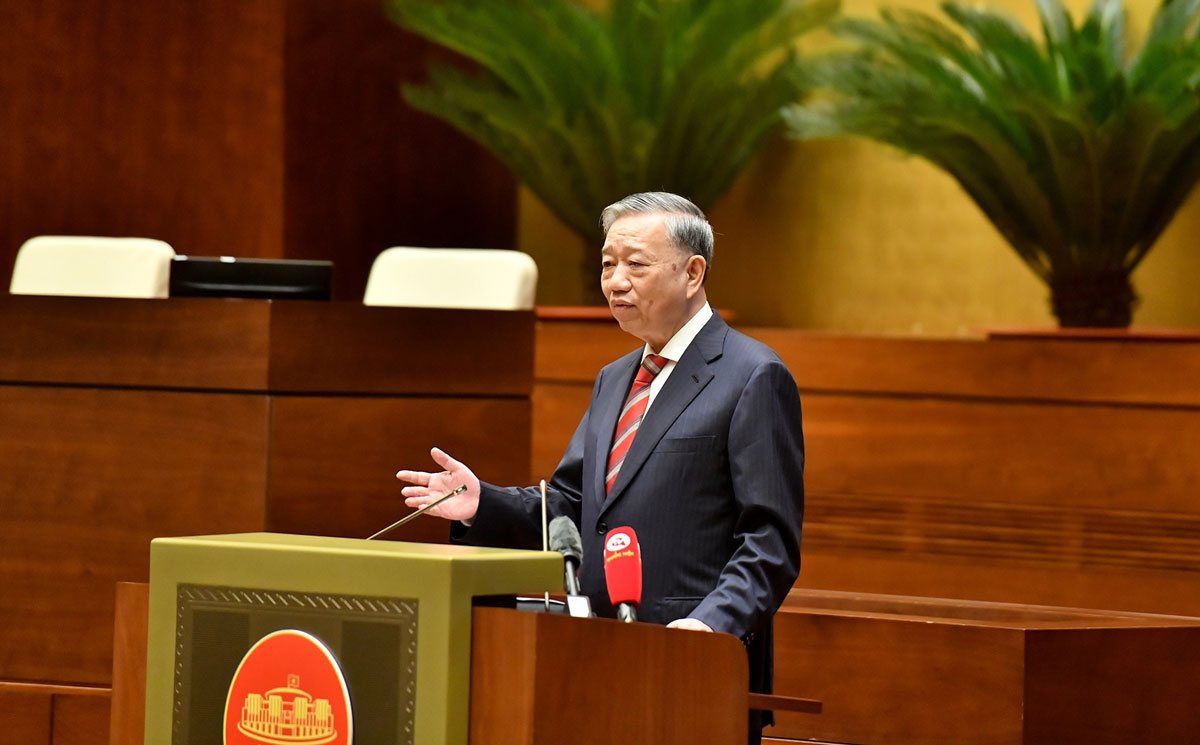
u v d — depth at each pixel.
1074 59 22.64
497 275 18.67
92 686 14.51
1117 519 21.92
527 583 8.04
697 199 26.42
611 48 25.75
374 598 7.72
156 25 27.33
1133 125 22.00
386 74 28.62
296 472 14.39
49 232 27.70
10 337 14.84
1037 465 22.47
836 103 24.11
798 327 29.08
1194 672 14.30
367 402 14.88
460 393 15.58
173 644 8.16
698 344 10.66
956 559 22.94
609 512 10.48
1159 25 22.98
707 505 10.32
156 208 27.39
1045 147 22.94
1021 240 23.86
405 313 15.14
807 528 23.92
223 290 14.70
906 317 28.25
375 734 7.66
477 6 25.77
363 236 28.39
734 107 25.89
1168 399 21.58
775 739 14.77
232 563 8.08
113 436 14.56
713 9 25.16
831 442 23.73
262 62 26.88
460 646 7.62
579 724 7.73
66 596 14.62
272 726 7.87
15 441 14.80
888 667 14.37
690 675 8.21
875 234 28.44
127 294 19.34
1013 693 13.74
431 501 10.39
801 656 14.73
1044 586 22.34
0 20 27.75
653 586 10.24
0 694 14.55
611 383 11.24
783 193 29.14
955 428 22.98
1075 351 22.22
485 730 7.65
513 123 25.66
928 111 22.91
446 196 29.95
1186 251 25.67
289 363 14.37
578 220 26.53
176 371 14.46
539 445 25.39
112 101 27.52
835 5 25.19
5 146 27.78
